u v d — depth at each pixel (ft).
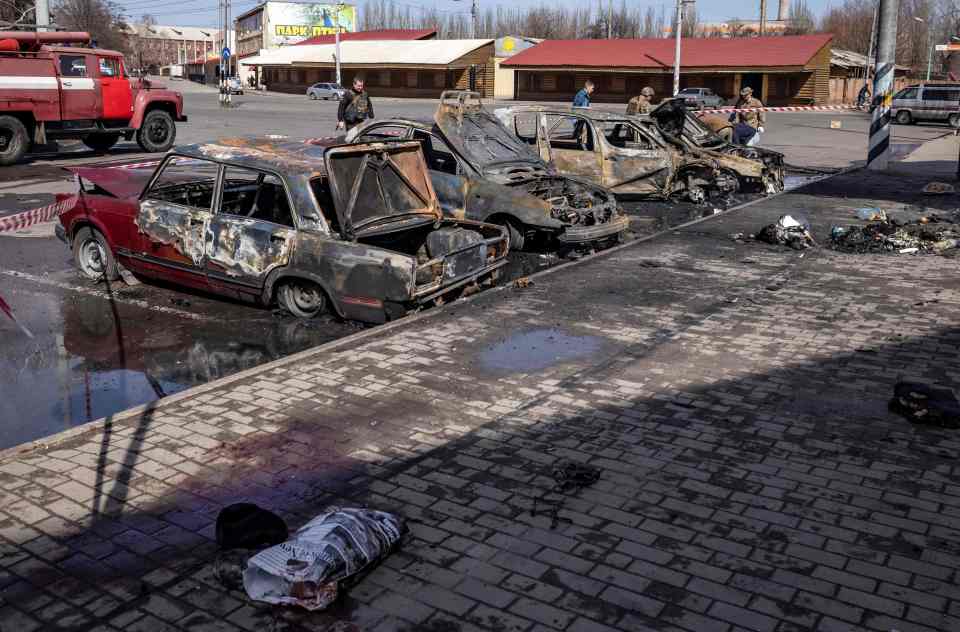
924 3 287.69
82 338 22.21
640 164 45.52
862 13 304.50
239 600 10.49
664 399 17.07
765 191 50.11
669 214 43.93
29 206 42.50
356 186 23.54
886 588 10.69
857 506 12.79
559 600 10.44
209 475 13.74
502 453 14.60
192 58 470.39
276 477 13.67
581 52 205.77
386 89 227.81
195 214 24.38
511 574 11.00
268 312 24.82
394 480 13.60
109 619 10.09
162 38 458.09
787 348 20.31
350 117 51.96
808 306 24.20
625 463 14.21
